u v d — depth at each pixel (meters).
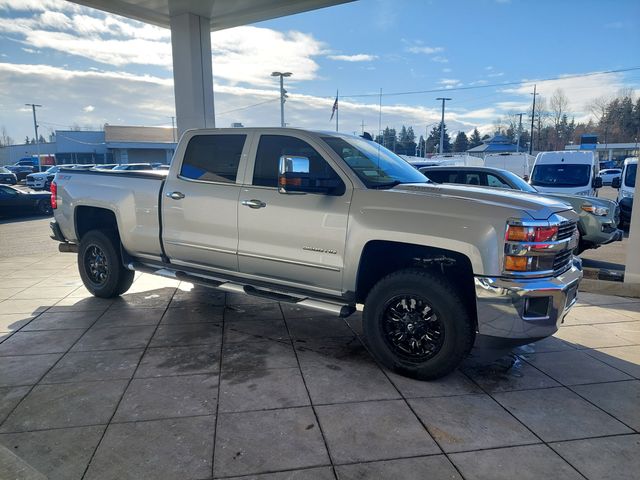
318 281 4.12
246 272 4.58
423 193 3.75
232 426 3.04
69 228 5.94
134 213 5.27
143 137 68.25
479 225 3.38
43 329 4.79
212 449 2.79
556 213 3.63
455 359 3.56
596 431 3.06
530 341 3.47
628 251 6.35
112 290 5.75
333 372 3.86
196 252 4.85
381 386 3.63
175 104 11.06
